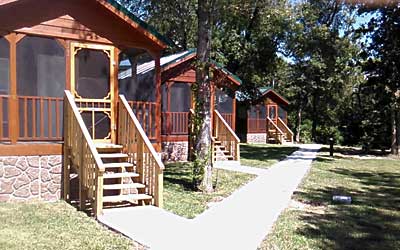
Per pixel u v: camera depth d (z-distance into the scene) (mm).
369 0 17172
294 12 23734
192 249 5918
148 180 8711
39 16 8969
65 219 7324
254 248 6039
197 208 8516
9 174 8461
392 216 8281
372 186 12070
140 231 6703
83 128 8234
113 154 9242
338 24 23062
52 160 8914
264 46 24078
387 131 24953
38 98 8875
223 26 23047
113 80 9977
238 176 12914
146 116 11164
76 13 9453
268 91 28859
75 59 9562
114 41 10008
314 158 19578
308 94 31875
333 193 10648
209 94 10586
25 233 6355
